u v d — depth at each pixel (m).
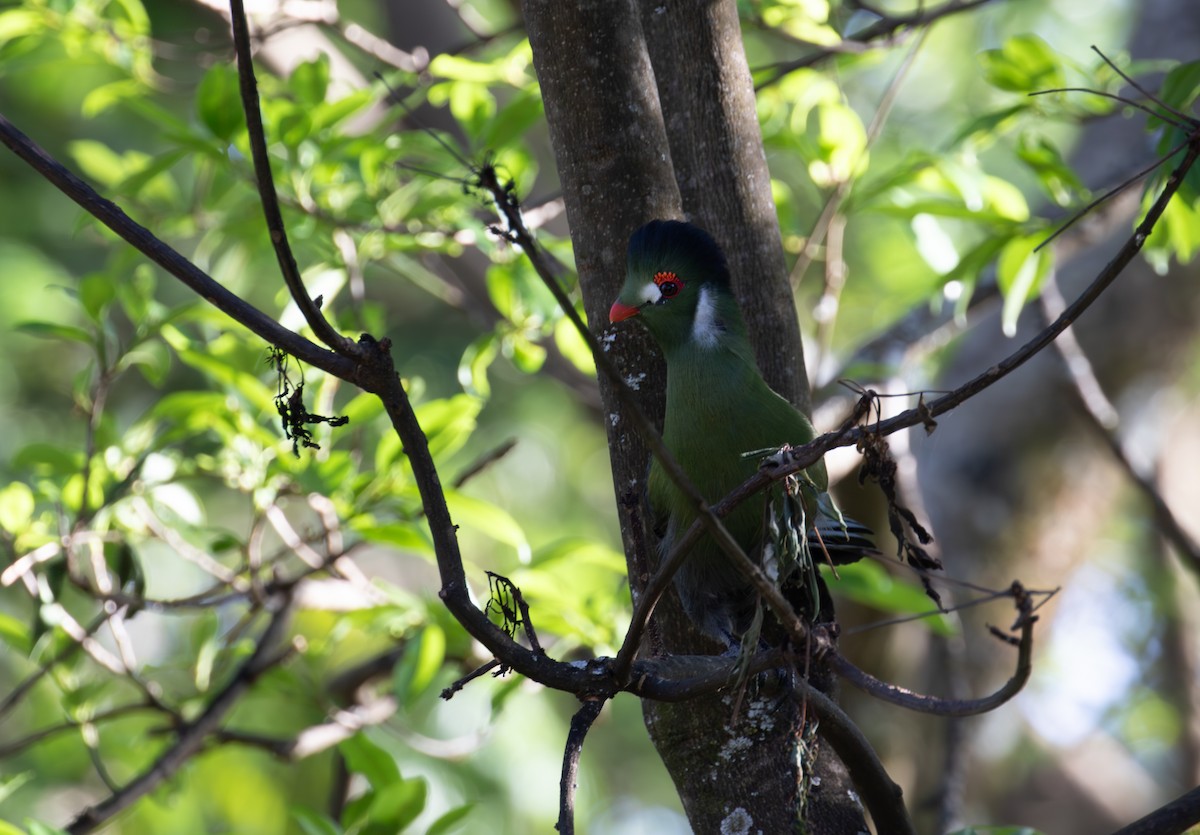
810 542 5.32
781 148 8.88
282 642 8.88
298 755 7.98
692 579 5.50
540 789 14.05
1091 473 11.17
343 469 7.16
